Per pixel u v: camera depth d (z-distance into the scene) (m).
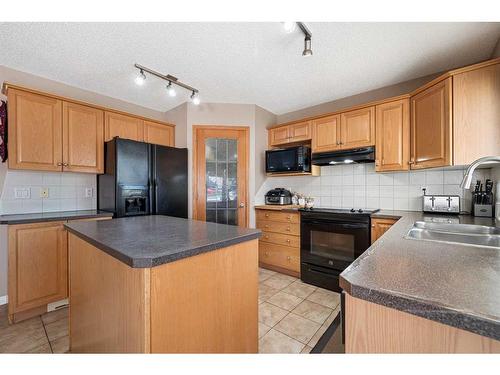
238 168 3.30
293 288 2.53
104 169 2.65
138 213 2.62
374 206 2.79
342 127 2.72
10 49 1.97
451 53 2.04
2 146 2.08
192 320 0.97
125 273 0.92
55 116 2.30
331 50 2.00
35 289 1.97
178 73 2.41
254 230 1.33
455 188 2.31
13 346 1.59
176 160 2.99
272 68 2.31
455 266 0.71
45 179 2.46
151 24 1.67
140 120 2.98
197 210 3.18
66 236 2.14
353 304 0.60
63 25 1.68
